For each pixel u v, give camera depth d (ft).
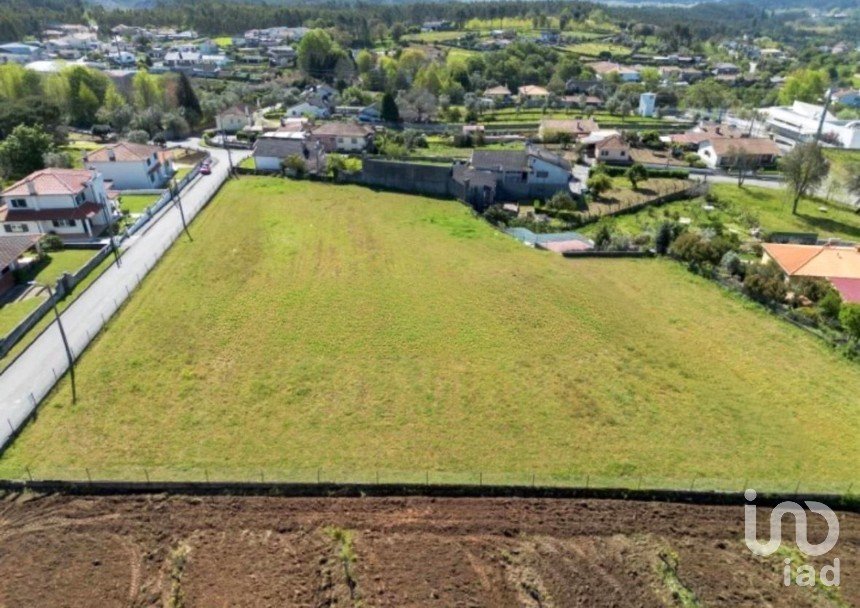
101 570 72.02
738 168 270.26
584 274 156.97
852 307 121.70
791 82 464.24
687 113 413.59
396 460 90.22
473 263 161.79
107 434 93.86
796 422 101.04
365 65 483.92
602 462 90.79
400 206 209.15
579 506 83.35
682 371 114.83
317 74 488.44
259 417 98.94
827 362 119.14
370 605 68.03
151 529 78.07
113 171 221.05
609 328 129.70
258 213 196.44
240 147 297.53
